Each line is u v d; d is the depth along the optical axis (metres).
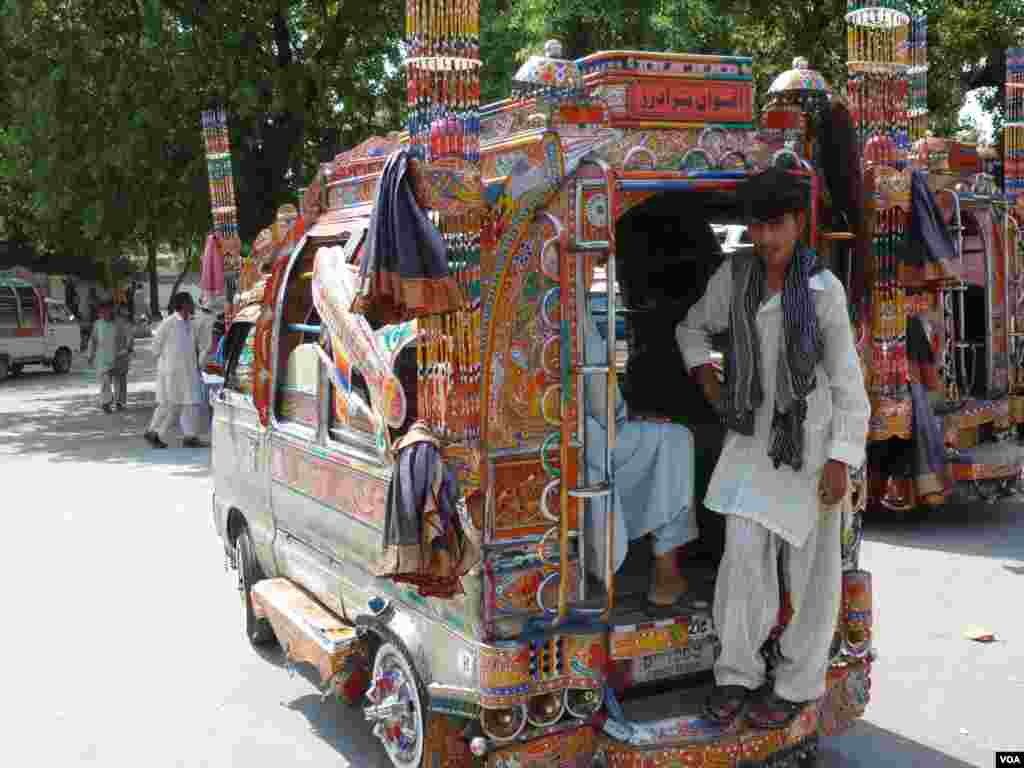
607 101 3.50
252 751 4.58
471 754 3.76
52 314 26.20
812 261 3.49
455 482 3.24
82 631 6.24
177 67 14.89
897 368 4.13
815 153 3.83
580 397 3.40
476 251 3.24
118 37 16.03
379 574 3.26
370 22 16.58
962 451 8.72
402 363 3.88
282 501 5.24
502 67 14.78
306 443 4.85
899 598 6.52
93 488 10.75
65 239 19.45
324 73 16.09
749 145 3.73
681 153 3.59
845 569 4.01
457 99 3.16
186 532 8.75
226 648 5.94
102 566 7.70
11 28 15.29
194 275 56.16
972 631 5.83
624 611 3.67
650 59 3.53
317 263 4.45
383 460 3.92
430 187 3.11
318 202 5.30
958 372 9.35
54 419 16.94
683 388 4.84
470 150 3.18
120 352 17.62
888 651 5.61
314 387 4.84
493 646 3.29
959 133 17.84
